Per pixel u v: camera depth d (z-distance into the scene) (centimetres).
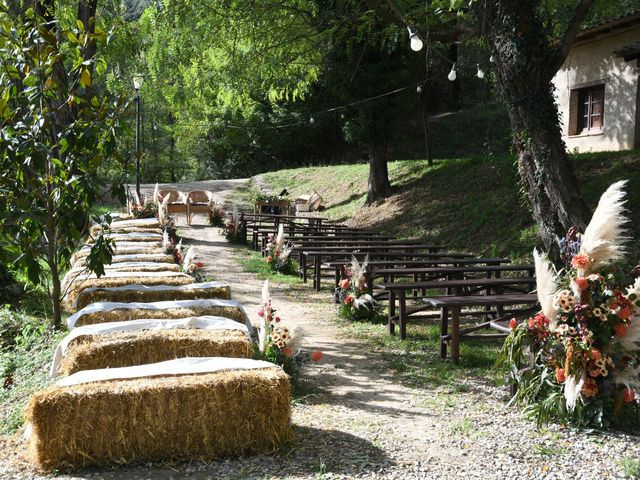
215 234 2125
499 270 1052
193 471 424
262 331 634
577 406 521
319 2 1620
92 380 454
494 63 990
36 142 723
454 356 734
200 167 4397
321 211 2450
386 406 580
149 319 679
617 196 525
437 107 3753
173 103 1597
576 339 520
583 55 1869
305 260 1395
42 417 421
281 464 435
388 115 2120
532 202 990
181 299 816
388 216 2033
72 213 768
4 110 736
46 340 788
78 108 823
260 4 1427
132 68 1529
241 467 430
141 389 434
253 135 3941
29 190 772
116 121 768
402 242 1516
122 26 1272
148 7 1385
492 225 1616
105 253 779
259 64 1586
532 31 950
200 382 443
